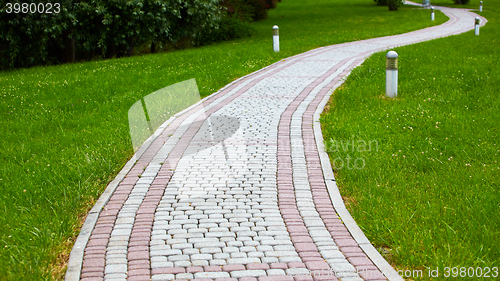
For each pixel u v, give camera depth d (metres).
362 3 54.44
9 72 17.91
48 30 19.02
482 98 9.39
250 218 4.91
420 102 9.28
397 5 45.12
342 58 16.44
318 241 4.42
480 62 13.90
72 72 15.17
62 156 6.84
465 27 29.39
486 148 6.67
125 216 4.98
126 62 17.03
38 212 5.00
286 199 5.34
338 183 5.79
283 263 4.04
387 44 20.91
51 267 4.04
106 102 10.28
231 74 13.34
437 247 4.24
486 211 4.82
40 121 8.86
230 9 33.22
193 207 5.19
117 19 20.70
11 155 6.96
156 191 5.61
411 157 6.46
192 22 23.97
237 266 4.00
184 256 4.18
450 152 6.63
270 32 31.09
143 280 3.80
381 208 5.00
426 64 13.93
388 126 7.87
